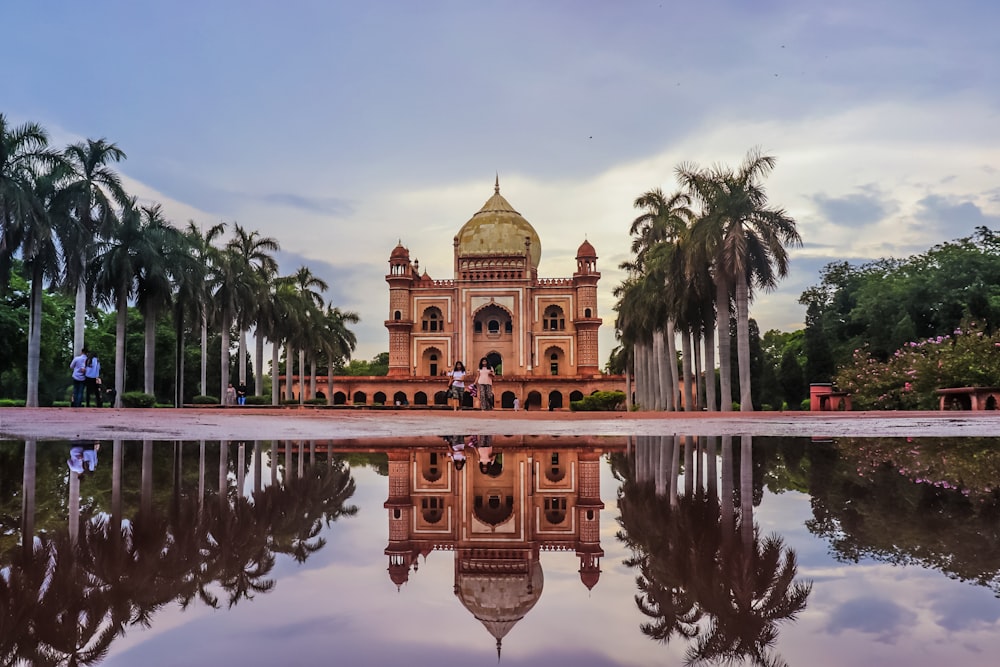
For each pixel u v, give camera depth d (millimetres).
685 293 25234
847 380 28875
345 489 4145
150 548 2443
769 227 22266
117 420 14359
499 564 2234
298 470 5230
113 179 27656
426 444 8023
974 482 4035
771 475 4684
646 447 7520
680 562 2195
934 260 40406
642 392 38312
